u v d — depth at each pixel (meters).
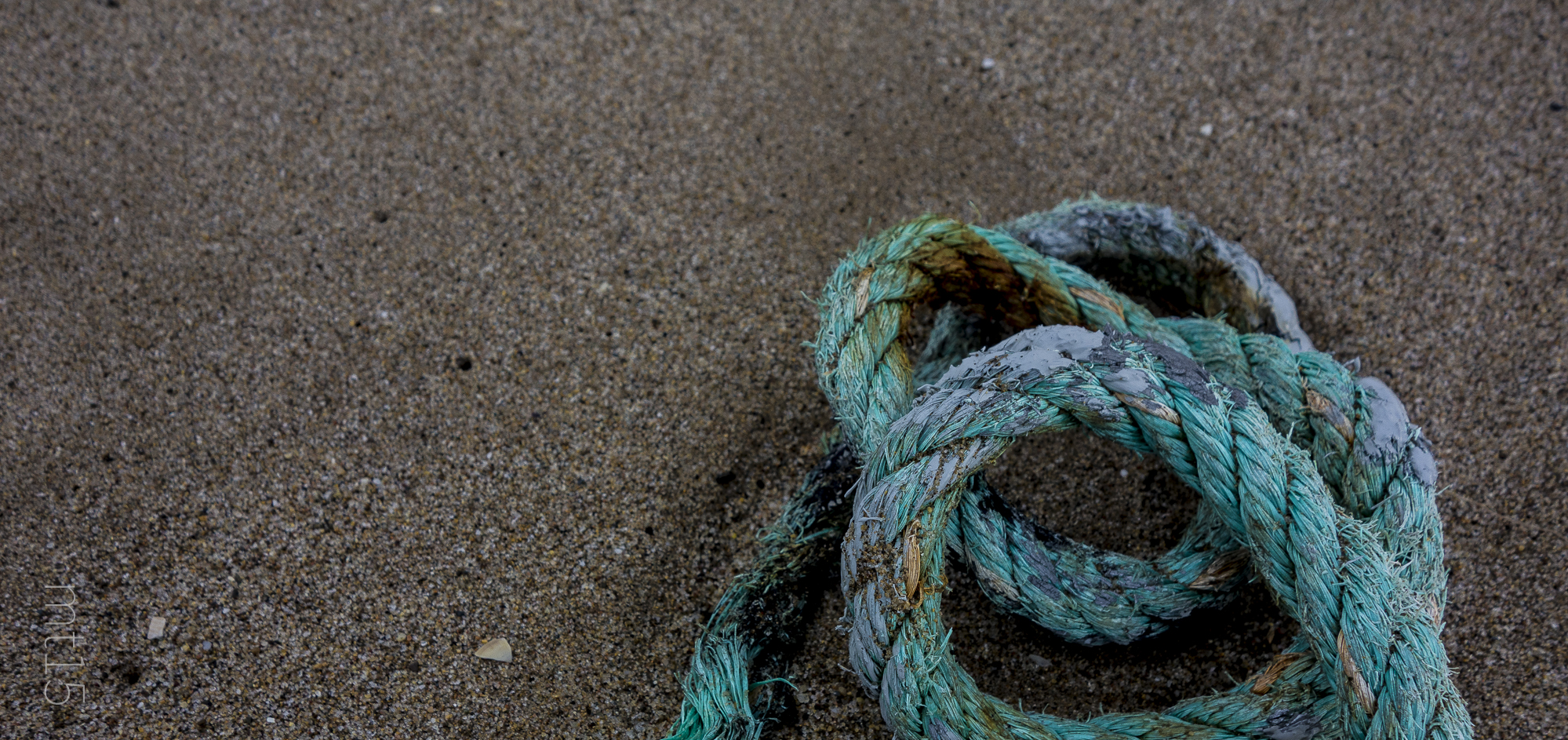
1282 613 0.68
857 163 0.77
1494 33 0.80
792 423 0.72
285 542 0.69
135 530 0.69
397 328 0.73
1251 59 0.80
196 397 0.72
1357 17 0.80
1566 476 0.70
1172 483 0.70
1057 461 0.71
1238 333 0.69
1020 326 0.70
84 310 0.73
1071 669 0.67
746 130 0.78
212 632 0.68
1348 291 0.74
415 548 0.69
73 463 0.70
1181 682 0.67
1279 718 0.62
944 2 0.81
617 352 0.73
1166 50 0.80
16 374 0.72
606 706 0.67
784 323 0.74
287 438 0.71
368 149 0.77
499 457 0.71
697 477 0.71
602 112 0.79
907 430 0.64
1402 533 0.64
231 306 0.74
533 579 0.69
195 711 0.66
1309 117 0.78
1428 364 0.72
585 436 0.71
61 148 0.77
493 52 0.80
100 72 0.79
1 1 0.80
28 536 0.69
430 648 0.67
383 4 0.81
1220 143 0.78
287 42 0.80
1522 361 0.72
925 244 0.68
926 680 0.62
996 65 0.80
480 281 0.74
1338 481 0.66
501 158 0.77
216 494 0.70
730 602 0.66
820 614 0.68
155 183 0.76
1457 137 0.77
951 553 0.68
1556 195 0.75
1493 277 0.74
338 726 0.66
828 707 0.66
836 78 0.80
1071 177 0.77
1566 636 0.67
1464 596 0.68
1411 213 0.75
